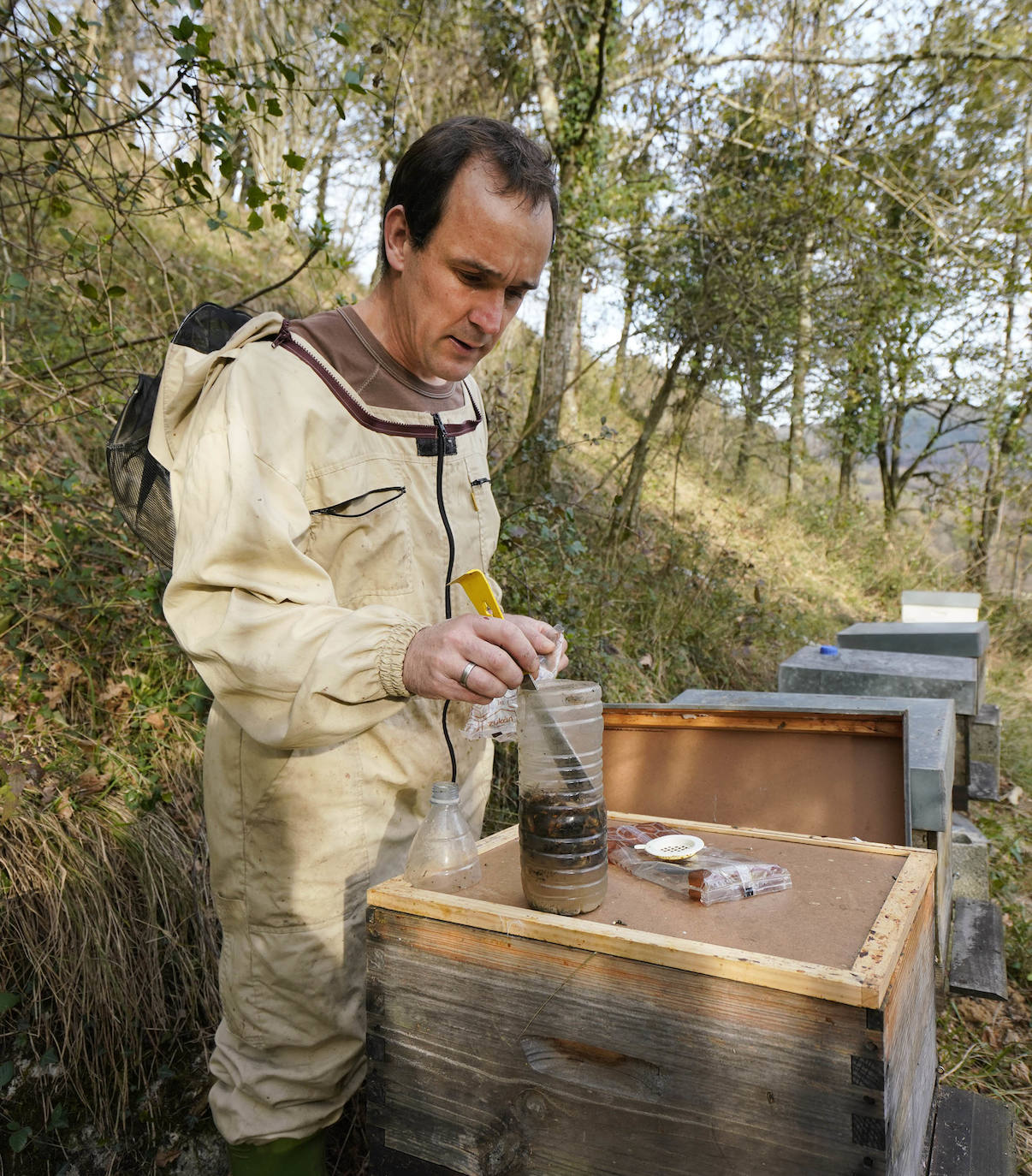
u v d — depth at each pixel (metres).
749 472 10.67
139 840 2.31
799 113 6.44
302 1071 1.52
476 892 1.21
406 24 5.20
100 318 3.19
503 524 3.61
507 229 1.30
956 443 11.07
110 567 3.14
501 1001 1.10
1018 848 3.90
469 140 1.31
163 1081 2.06
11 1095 1.96
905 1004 1.05
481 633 1.12
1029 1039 2.59
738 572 7.02
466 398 1.70
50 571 2.95
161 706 2.71
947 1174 1.23
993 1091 2.29
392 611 1.21
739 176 6.63
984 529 10.12
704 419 9.48
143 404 1.51
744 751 2.07
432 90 6.58
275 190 2.79
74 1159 1.95
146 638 2.88
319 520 1.43
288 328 1.44
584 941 1.03
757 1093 0.95
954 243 6.51
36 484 3.19
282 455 1.33
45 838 2.20
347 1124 1.98
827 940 1.03
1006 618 8.91
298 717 1.16
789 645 6.22
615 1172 1.04
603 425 4.41
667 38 6.38
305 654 1.16
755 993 0.94
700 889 1.16
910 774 2.06
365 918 1.51
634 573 5.58
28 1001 2.05
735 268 6.08
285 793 1.45
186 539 1.32
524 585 3.71
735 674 5.27
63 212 2.86
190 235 5.82
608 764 2.18
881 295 6.83
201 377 1.38
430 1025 1.16
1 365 3.15
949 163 7.14
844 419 10.37
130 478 1.56
